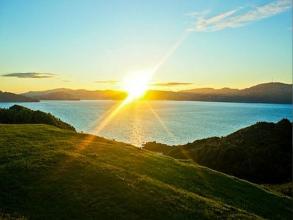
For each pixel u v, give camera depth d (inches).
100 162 1234.0
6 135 1537.9
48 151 1295.5
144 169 1295.5
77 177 1063.6
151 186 1078.4
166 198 1014.4
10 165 1117.7
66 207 903.1
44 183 1011.9
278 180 2785.4
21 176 1045.2
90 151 1396.4
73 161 1184.8
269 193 1469.0
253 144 3336.6
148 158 1480.1
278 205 1343.5
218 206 1061.8
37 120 2529.5
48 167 1119.6
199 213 974.4
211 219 958.4
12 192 957.2
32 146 1366.9
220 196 1246.9
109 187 1020.5
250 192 1406.3
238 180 1545.3
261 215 1174.3
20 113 2534.5
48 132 1716.3
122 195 985.5
